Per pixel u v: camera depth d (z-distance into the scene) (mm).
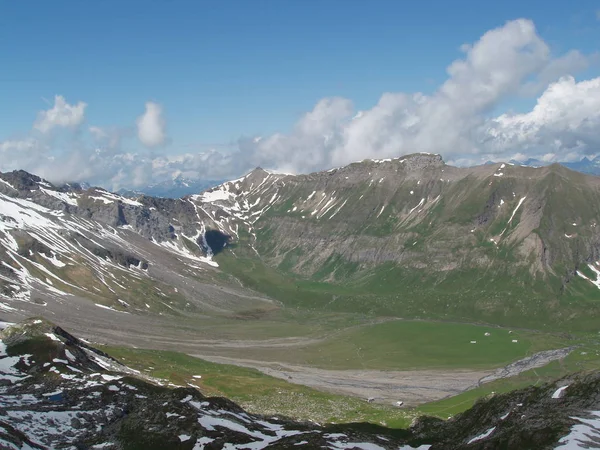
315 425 116438
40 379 125875
